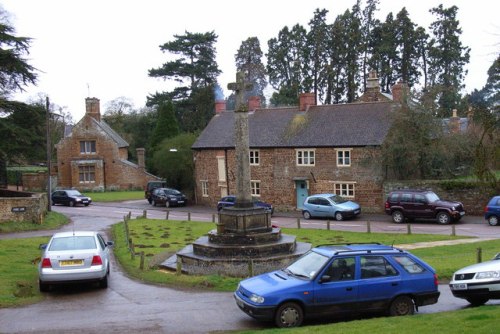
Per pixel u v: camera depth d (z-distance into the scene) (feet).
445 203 105.91
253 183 148.97
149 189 176.65
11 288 49.98
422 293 38.60
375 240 84.74
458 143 118.73
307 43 257.75
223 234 63.21
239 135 64.95
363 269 38.06
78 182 210.79
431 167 126.31
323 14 259.19
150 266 62.03
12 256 68.54
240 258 60.18
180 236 93.71
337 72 243.60
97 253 49.78
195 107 249.96
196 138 178.50
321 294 36.81
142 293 49.26
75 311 42.73
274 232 64.18
